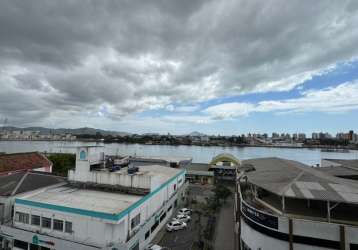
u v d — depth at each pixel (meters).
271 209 24.28
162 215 37.41
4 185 34.59
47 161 57.75
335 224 18.72
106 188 34.72
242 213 25.62
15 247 27.81
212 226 37.97
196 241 32.22
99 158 40.75
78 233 25.89
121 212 25.31
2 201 30.89
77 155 37.09
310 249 19.20
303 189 21.77
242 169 36.84
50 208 27.55
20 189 33.50
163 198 39.38
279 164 33.56
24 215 28.94
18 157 52.75
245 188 32.66
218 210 46.91
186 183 56.94
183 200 52.28
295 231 19.77
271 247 20.84
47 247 25.94
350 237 18.12
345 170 37.12
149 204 32.88
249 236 23.53
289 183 23.47
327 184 22.86
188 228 37.03
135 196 31.91
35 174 40.47
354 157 169.50
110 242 24.53
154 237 33.34
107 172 36.19
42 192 33.31
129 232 26.88
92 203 28.73
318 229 19.11
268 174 28.45
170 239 32.94
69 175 37.19
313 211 23.55
